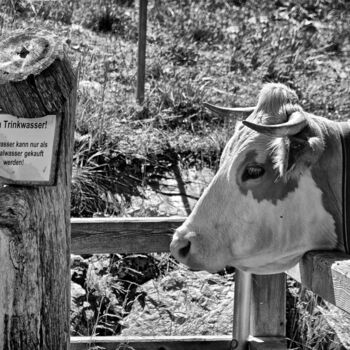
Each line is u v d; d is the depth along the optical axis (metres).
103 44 11.12
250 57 11.91
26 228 3.54
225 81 10.76
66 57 3.58
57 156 3.59
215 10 13.79
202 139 8.90
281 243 4.69
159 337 5.62
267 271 4.89
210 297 6.94
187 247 4.72
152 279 7.15
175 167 8.47
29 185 3.58
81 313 6.66
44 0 11.49
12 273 3.53
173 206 7.92
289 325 6.77
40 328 3.64
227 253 4.73
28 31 3.64
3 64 3.54
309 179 4.66
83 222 5.30
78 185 7.75
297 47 12.74
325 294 4.46
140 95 9.45
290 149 4.52
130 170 8.27
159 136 8.82
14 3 10.77
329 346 6.59
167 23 12.55
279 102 4.74
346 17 14.59
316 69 12.21
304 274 4.78
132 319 6.73
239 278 5.56
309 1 14.88
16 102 3.52
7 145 3.58
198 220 4.74
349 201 4.71
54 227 3.68
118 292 6.97
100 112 8.62
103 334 6.64
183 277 7.11
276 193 4.64
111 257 7.20
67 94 3.58
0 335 3.57
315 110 10.55
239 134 4.77
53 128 3.57
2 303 3.55
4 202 3.51
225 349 5.64
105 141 8.44
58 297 3.71
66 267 3.76
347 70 12.32
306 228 4.68
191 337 5.63
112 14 12.09
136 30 11.89
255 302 5.61
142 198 7.97
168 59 11.20
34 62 3.52
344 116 10.50
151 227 5.35
